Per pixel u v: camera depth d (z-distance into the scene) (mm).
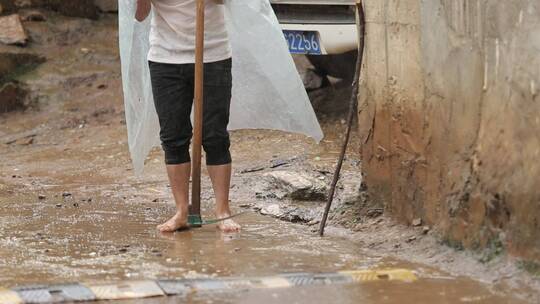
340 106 20031
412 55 10852
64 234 11789
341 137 18172
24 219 12836
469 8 9805
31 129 21266
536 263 8953
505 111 9336
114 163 17734
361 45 11742
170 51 11719
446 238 10305
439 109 10430
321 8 17828
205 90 11820
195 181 11906
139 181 15961
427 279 9383
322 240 11328
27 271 9875
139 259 10398
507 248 9367
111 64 24141
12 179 16641
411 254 10430
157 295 8938
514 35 9156
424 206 10852
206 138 12023
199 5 11227
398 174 11359
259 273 9719
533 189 8945
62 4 26062
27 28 24938
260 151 17578
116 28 26094
